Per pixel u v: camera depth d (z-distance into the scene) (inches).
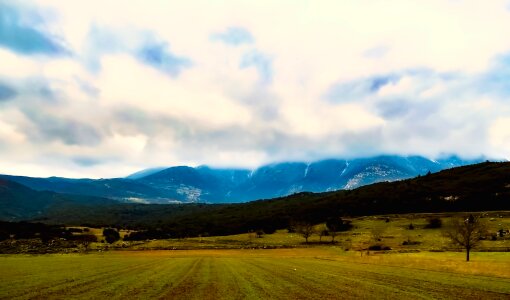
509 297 1493.6
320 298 1433.3
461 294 1550.2
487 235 5467.5
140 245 6934.1
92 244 7372.1
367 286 1769.2
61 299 1378.0
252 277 2162.9
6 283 1862.7
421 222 7421.3
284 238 7406.5
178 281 1957.4
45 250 6156.5
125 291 1585.9
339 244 6210.6
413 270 2613.2
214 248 6215.6
